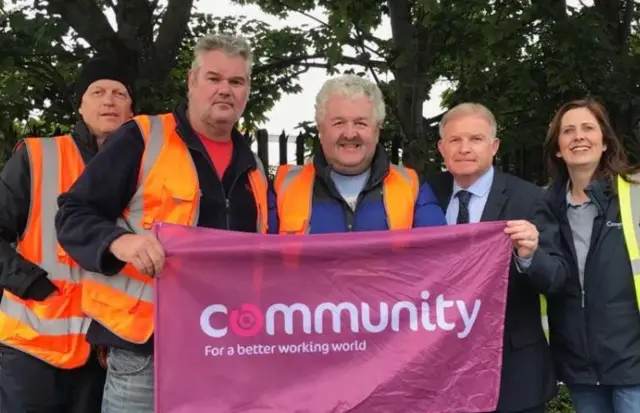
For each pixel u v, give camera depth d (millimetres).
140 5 7176
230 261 2975
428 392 3064
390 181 3406
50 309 3277
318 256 3037
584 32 8086
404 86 8133
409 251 3094
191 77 3182
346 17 7613
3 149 7152
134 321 2967
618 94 8094
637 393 3414
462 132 3580
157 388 2914
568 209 3648
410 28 7941
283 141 7812
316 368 3031
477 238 3115
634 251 3408
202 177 3098
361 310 3059
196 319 2953
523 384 3420
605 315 3434
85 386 3393
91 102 3600
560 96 8734
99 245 2744
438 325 3088
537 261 3219
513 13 8250
